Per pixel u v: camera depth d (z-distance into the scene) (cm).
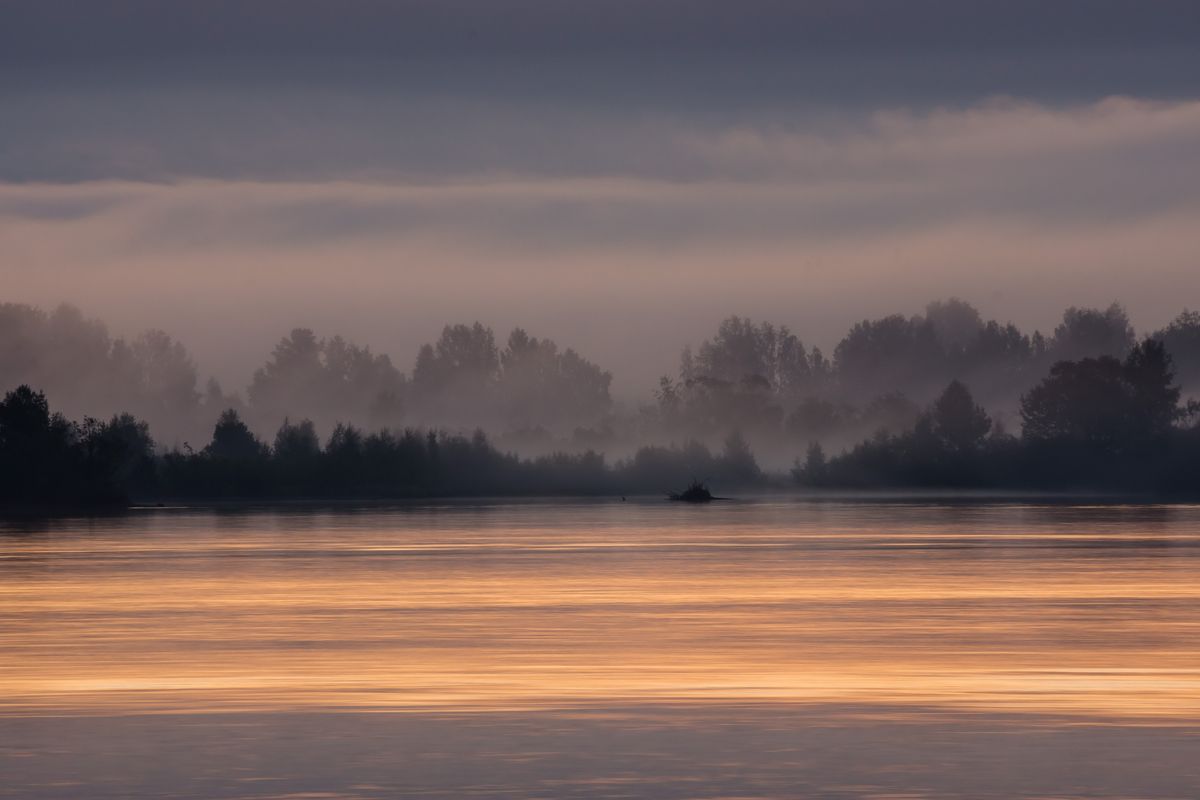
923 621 11450
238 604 13112
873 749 6688
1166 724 7188
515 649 9919
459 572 16988
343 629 11106
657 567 17688
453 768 6400
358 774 6312
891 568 17250
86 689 8300
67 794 6072
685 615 12025
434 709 7638
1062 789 6062
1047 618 11631
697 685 8356
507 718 7394
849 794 6022
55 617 12044
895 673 8775
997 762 6456
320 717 7438
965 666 9038
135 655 9688
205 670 8994
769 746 6750
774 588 14562
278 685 8406
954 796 5994
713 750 6688
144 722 7325
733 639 10388
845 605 12775
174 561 19112
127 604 13150
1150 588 14275
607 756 6588
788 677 8638
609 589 14562
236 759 6562
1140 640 10219
